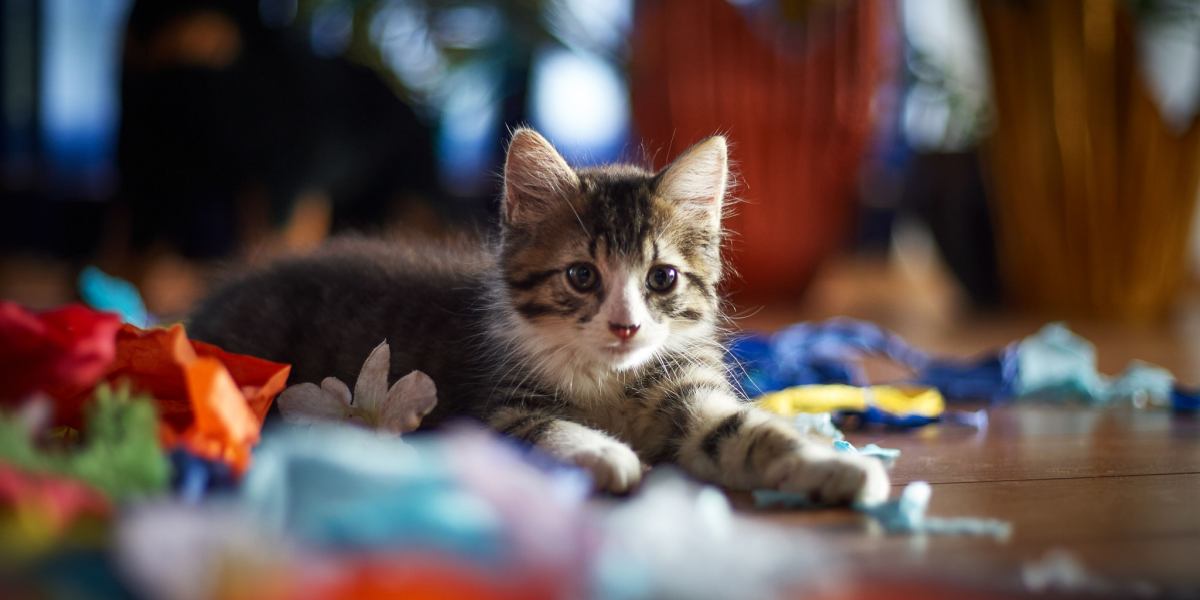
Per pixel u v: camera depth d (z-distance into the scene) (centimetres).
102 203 133
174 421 39
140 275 101
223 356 41
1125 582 33
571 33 114
